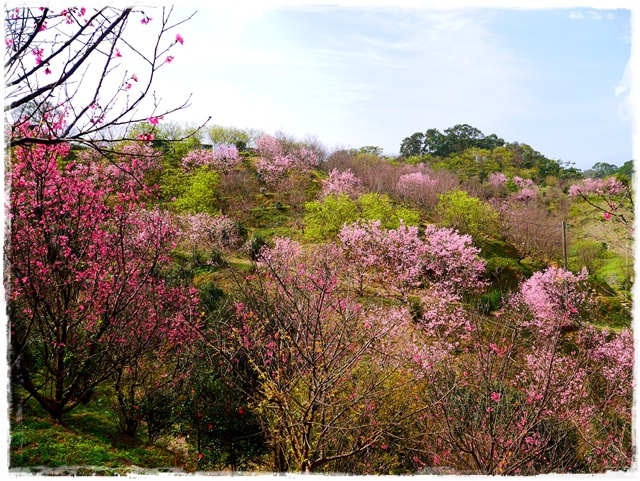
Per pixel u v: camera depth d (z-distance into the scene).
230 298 8.88
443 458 6.07
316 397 5.16
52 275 6.36
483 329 9.79
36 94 3.29
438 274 19.72
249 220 29.62
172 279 10.94
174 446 7.77
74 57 3.57
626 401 8.10
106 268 7.25
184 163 34.16
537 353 10.13
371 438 5.66
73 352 7.01
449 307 15.59
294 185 34.38
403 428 6.93
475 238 26.91
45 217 6.22
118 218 7.45
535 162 62.03
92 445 6.05
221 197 31.69
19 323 6.46
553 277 16.28
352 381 6.72
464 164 58.72
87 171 6.84
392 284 17.88
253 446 6.90
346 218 24.06
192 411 7.17
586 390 8.70
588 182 40.00
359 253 19.02
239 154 42.50
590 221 32.19
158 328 7.64
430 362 8.43
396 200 33.88
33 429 5.95
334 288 6.64
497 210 32.56
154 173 30.02
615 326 16.75
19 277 5.91
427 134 73.19
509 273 23.19
